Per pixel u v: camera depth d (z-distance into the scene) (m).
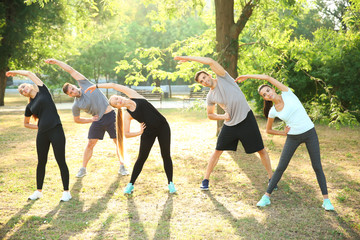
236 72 9.20
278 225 3.82
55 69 24.25
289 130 4.32
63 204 4.49
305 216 4.08
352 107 12.55
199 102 8.98
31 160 6.90
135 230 3.72
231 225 3.83
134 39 29.09
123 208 4.36
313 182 5.46
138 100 4.75
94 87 4.77
